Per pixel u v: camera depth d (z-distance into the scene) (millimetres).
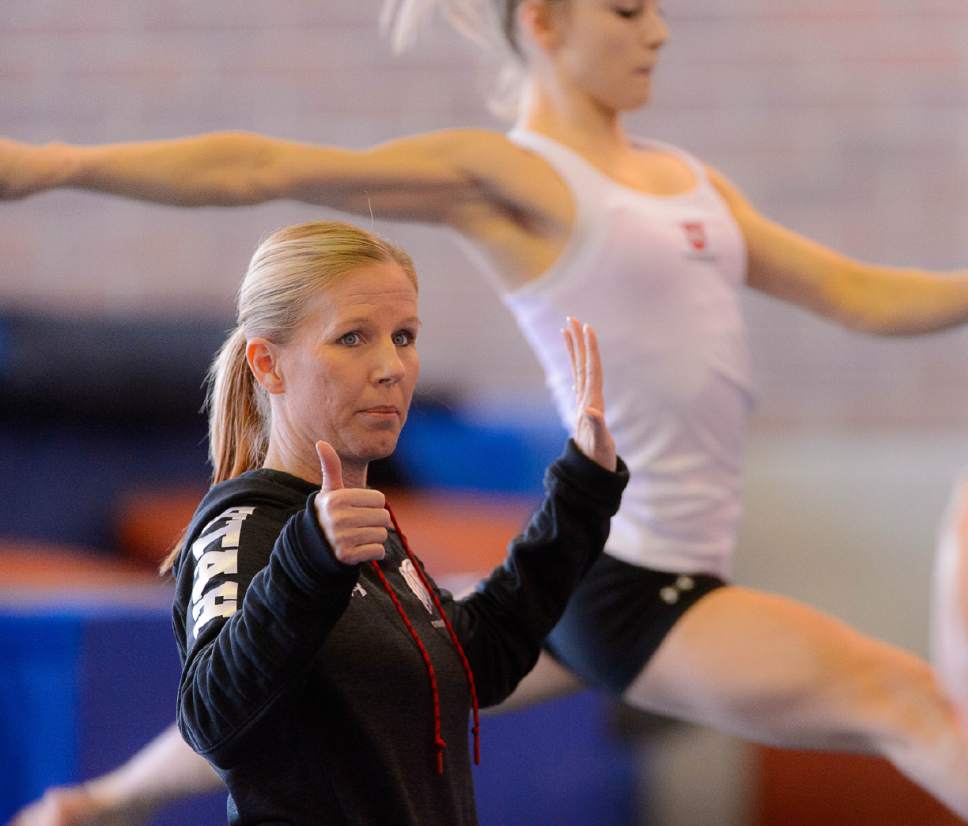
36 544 16328
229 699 5500
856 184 19734
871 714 9195
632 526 10047
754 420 19656
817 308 11164
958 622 5031
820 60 19750
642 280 10039
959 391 19516
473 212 10133
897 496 17812
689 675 9617
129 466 16984
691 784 15891
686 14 19719
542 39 10375
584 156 10297
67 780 11766
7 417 16891
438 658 6262
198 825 11852
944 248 19734
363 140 19594
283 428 6340
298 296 6172
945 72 19734
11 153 8602
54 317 17453
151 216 19359
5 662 11852
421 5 11344
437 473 17297
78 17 19438
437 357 19422
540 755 13789
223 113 19531
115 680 11891
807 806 16094
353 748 5867
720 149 19766
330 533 5320
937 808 15961
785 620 9523
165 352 17328
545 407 19016
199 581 5938
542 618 6902
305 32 19516
